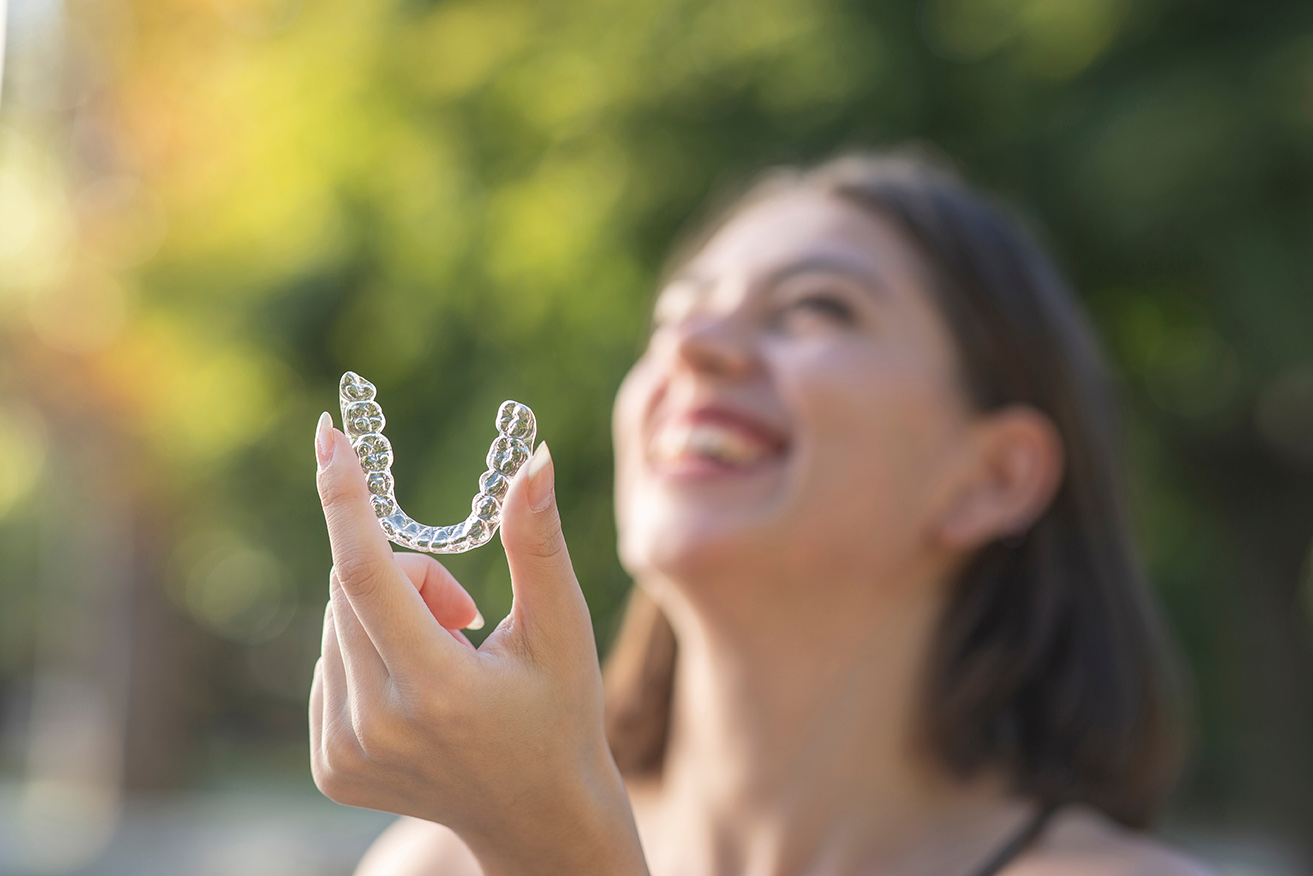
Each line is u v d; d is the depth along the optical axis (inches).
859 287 68.3
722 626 66.9
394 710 40.6
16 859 407.5
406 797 43.4
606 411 209.6
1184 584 325.4
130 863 399.5
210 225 276.7
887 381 66.6
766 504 64.8
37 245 385.1
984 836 63.7
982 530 69.3
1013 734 69.8
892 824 65.5
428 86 226.4
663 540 65.5
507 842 43.3
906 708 67.4
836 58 188.5
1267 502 256.8
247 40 277.7
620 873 43.3
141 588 506.0
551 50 213.8
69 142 356.5
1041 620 70.8
